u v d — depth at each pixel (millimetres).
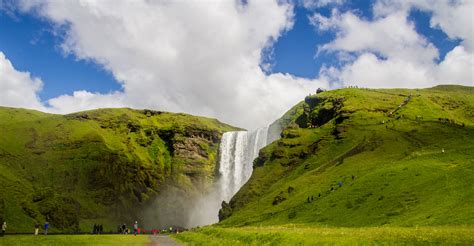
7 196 173000
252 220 117250
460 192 65250
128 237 76500
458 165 83562
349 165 135000
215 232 64500
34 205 178125
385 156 133875
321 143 187250
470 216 51719
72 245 47531
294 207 110062
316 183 129500
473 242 29906
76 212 197500
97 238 66188
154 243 56250
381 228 53438
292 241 38531
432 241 31750
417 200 71500
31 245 45125
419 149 126000
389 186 86125
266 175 187250
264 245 40438
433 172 84625
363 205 82250
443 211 59156
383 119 197250
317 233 42906
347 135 181000
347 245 33094
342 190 99812
